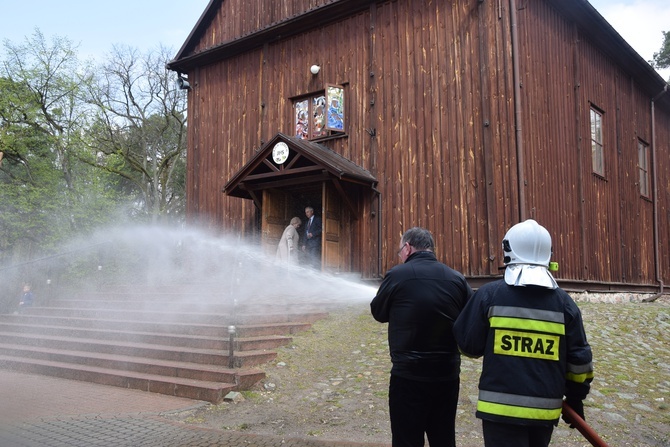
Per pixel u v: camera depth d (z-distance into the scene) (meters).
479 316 3.03
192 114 16.20
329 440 5.09
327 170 11.29
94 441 5.09
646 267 15.99
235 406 6.26
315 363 7.56
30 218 21.48
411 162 11.79
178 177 36.09
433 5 11.86
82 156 23.45
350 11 13.08
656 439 5.20
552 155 11.65
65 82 23.06
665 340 8.45
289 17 13.86
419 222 11.52
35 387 7.46
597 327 8.86
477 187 10.87
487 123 10.85
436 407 3.65
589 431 2.86
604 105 14.51
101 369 7.99
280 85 14.29
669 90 17.61
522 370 2.85
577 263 12.17
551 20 12.27
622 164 15.27
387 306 3.70
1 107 21.22
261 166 12.85
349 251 12.43
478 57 11.15
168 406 6.34
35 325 10.95
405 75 12.09
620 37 14.18
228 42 15.10
